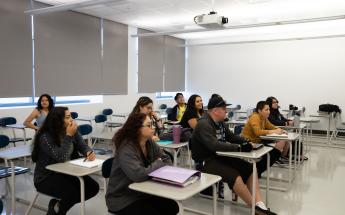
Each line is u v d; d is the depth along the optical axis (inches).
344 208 132.0
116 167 77.6
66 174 92.7
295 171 179.0
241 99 380.8
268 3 223.6
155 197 79.5
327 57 324.8
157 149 87.2
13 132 209.5
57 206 94.5
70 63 259.3
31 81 229.3
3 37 208.7
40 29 233.3
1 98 215.5
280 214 125.3
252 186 111.7
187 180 72.4
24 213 119.4
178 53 402.0
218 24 166.1
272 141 158.6
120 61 311.4
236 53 380.8
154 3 229.5
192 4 230.2
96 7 246.4
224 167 113.7
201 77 408.5
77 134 104.7
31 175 172.9
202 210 126.3
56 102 259.8
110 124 260.2
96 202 132.6
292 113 301.0
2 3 207.0
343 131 299.1
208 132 112.5
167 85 383.9
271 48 356.8
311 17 266.2
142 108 145.2
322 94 330.0
